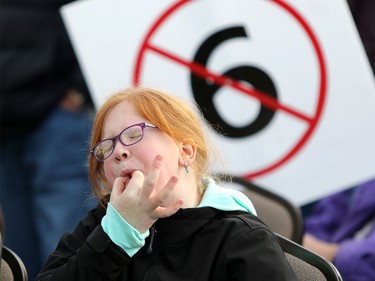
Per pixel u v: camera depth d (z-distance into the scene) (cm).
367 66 1298
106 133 859
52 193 1822
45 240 1827
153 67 1305
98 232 828
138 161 837
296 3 1298
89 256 827
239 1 1306
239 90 1305
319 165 1305
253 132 1306
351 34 1296
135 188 816
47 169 1814
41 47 1786
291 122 1305
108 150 852
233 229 859
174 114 866
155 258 868
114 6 1305
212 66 1305
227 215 877
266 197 1187
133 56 1302
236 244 848
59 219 1822
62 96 1811
